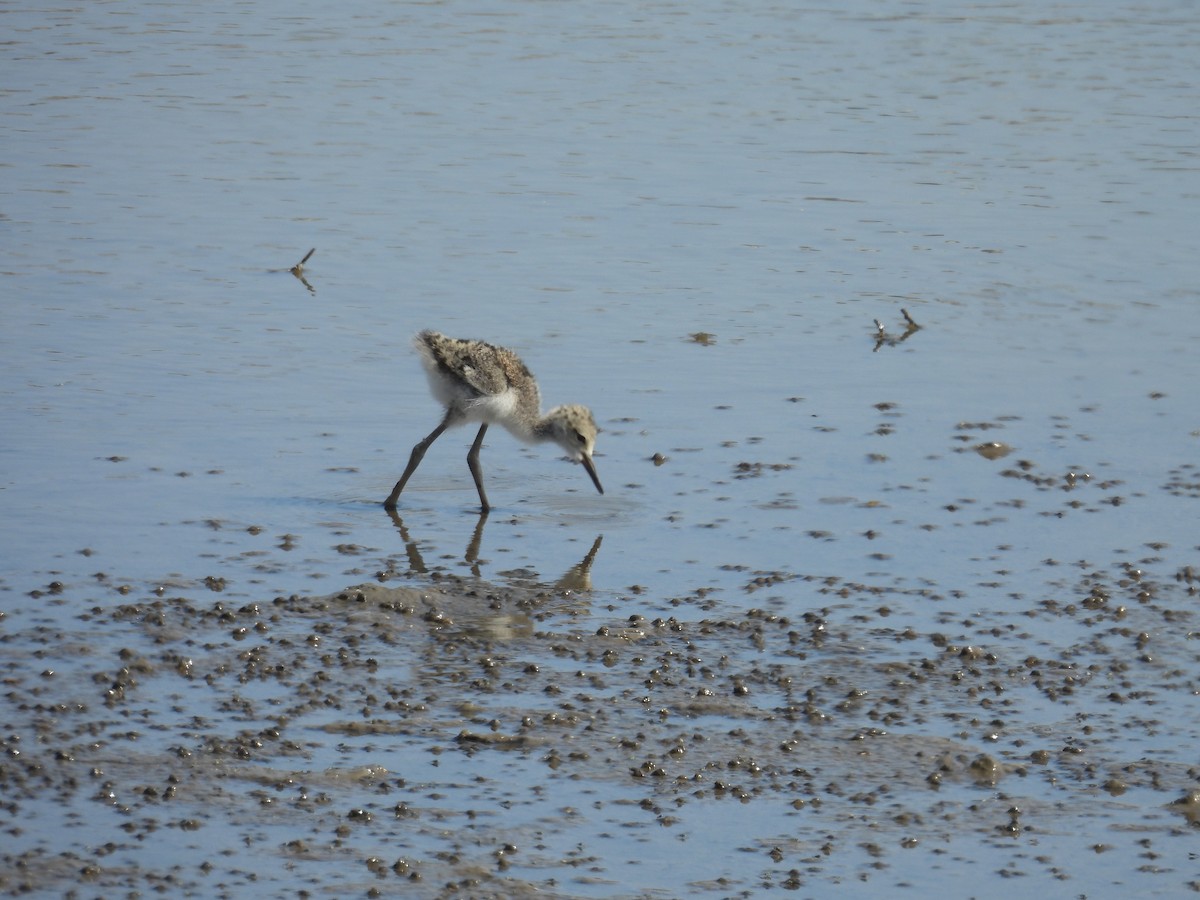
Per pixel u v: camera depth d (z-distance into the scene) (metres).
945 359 16.95
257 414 14.91
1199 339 17.56
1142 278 19.73
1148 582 11.32
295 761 8.57
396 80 31.69
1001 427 14.84
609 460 14.09
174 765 8.45
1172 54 33.41
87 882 7.37
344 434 14.58
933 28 36.31
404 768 8.55
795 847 7.91
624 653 10.07
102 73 31.72
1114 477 13.55
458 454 14.42
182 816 7.98
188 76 31.67
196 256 20.30
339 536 12.18
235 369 16.16
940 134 27.30
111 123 27.77
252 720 9.01
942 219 22.47
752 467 13.85
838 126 27.94
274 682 9.51
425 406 15.43
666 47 34.94
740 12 38.59
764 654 10.09
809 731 9.05
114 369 15.94
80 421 14.43
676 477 13.66
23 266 19.50
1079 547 11.98
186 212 22.38
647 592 11.15
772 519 12.63
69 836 7.74
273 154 25.95
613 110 29.25
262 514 12.54
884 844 7.96
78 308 17.94
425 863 7.64
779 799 8.35
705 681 9.67
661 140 27.05
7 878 7.34
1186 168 24.94
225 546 11.80
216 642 10.02
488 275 19.78
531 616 10.67
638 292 19.23
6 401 14.84
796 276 20.00
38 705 9.00
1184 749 8.91
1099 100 29.62
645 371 16.50
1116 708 9.41
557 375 16.28
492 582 11.30
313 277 19.53
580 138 27.19
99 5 38.75
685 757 8.73
